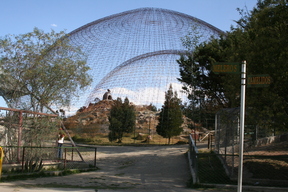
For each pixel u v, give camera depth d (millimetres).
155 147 24375
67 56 14898
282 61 10203
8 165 11523
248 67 11180
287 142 17047
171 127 29828
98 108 32875
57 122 13859
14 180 10305
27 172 11523
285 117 10203
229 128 12938
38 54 13766
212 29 24953
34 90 13531
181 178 12336
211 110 25594
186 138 33844
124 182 11133
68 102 14766
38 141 12891
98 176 12672
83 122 32344
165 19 24281
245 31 16469
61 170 12945
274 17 11211
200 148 20219
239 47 13539
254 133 16766
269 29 11133
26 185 9305
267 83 6496
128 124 31812
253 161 12648
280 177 10391
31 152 12734
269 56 10453
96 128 30953
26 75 13164
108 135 31562
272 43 10562
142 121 36094
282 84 10266
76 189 8734
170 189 9484
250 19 15391
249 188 9242
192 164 13664
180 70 23125
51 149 14781
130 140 32844
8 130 12414
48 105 14148
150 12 25906
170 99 29719
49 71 13758
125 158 18875
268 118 11094
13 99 13258
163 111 30562
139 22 23703
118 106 31734
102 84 23125
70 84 14633
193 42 19656
